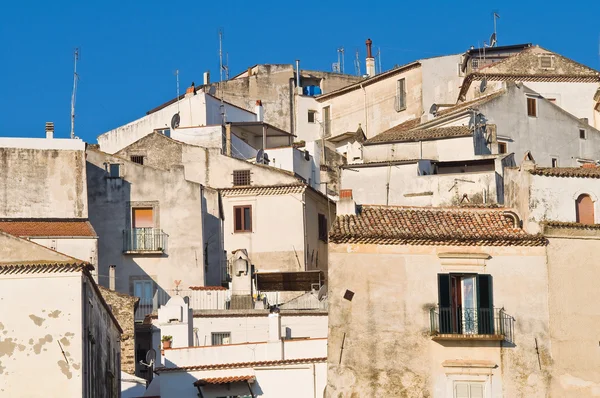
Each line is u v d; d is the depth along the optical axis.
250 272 145.62
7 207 151.25
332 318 104.94
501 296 106.50
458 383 104.38
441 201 153.50
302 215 165.62
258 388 115.88
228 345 118.75
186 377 117.19
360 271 105.69
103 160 160.25
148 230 158.75
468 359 104.81
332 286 105.44
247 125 193.88
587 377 105.62
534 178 110.56
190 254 159.00
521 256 107.38
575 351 106.06
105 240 157.88
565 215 110.00
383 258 106.00
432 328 104.88
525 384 104.81
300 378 115.69
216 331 128.25
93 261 141.75
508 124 173.25
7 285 90.75
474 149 161.38
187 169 174.75
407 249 106.38
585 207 110.62
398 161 157.50
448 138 162.50
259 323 128.75
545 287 107.00
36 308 90.50
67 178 153.38
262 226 166.12
